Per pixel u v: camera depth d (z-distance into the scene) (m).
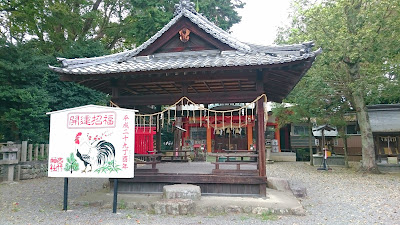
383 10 13.52
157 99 8.87
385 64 14.53
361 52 13.43
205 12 20.14
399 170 16.94
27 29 19.92
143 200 7.91
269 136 26.92
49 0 19.14
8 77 15.38
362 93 16.06
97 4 23.75
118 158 7.04
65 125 7.35
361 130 16.84
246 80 8.66
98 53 19.77
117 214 7.09
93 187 11.57
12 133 15.69
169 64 8.05
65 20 19.64
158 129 13.24
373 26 13.45
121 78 8.80
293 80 9.09
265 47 8.68
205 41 9.20
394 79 15.16
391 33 13.80
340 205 8.57
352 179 14.06
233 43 8.88
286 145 28.17
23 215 7.14
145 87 9.94
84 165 7.15
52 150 7.32
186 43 9.30
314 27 14.83
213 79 8.54
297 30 16.50
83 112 7.30
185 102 8.82
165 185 8.62
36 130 15.45
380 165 17.36
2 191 10.66
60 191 10.70
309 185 12.35
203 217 6.88
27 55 15.98
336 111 18.02
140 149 17.89
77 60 8.94
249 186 8.41
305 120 20.89
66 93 17.33
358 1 14.48
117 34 24.75
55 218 6.81
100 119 7.22
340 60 14.34
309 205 8.57
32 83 16.36
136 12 22.84
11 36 19.48
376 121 17.78
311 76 15.80
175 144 19.80
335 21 14.02
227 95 8.52
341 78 16.22
